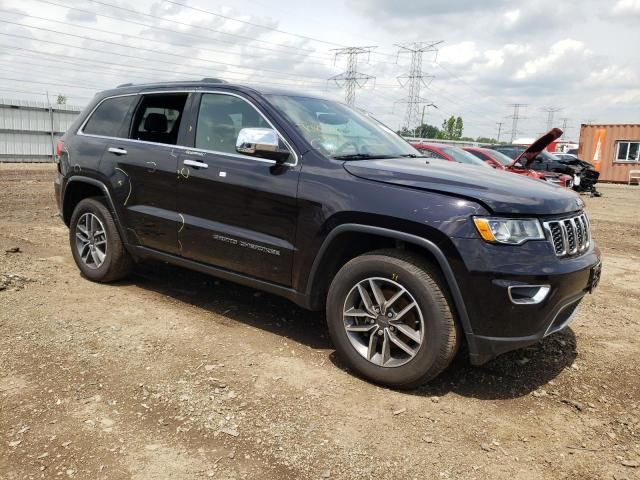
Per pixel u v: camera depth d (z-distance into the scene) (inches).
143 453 102.6
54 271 217.5
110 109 201.3
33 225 321.4
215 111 167.6
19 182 588.7
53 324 161.2
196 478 96.3
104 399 120.8
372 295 134.2
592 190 783.1
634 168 1184.2
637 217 528.4
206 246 164.2
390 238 134.0
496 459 105.7
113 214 191.9
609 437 115.3
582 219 138.0
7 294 185.2
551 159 672.4
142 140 184.1
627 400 131.9
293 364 142.8
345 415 118.6
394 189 128.6
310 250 140.5
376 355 133.5
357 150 155.4
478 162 422.3
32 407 116.5
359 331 135.4
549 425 119.3
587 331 178.2
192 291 200.2
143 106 189.0
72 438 106.2
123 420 113.1
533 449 109.8
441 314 122.2
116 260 196.2
